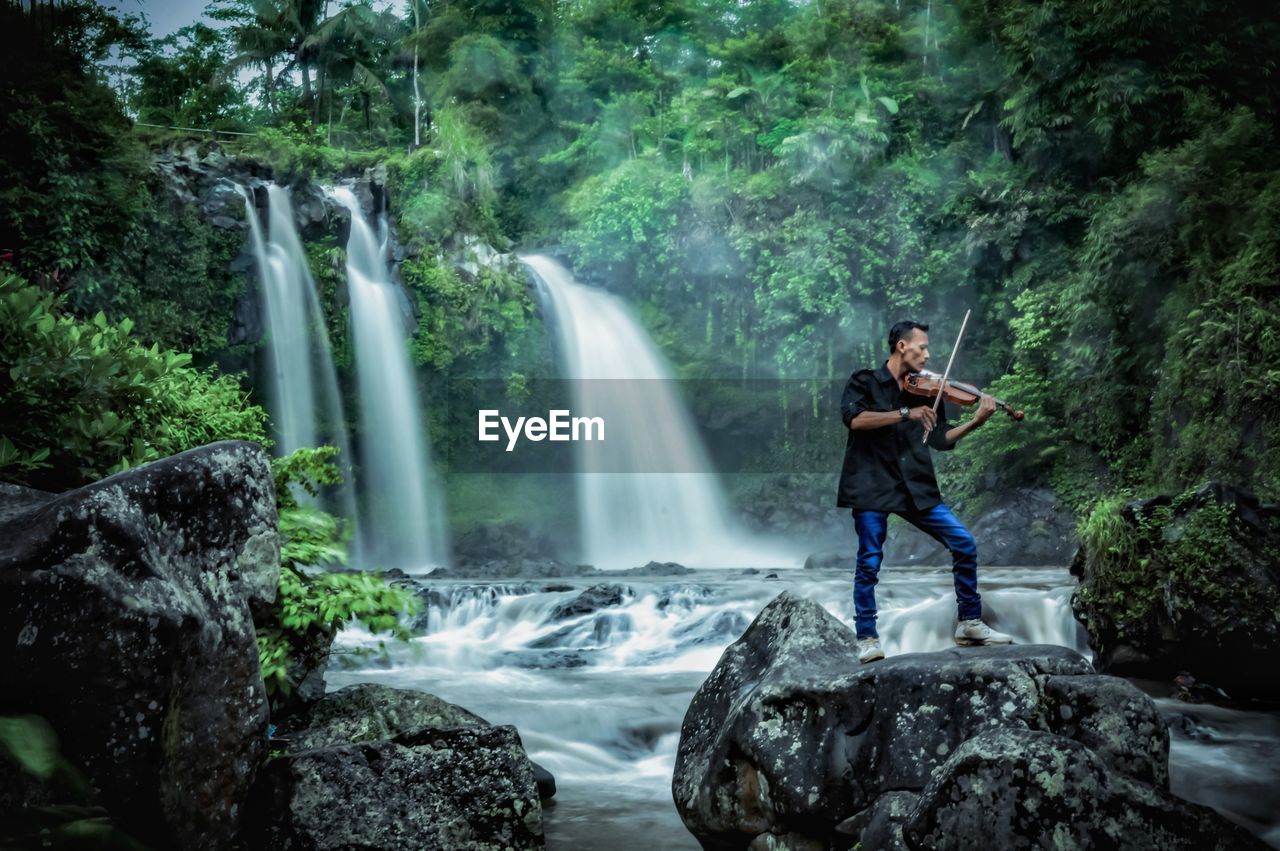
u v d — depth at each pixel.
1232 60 21.81
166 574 3.66
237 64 40.91
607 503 30.89
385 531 28.33
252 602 4.26
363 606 5.47
